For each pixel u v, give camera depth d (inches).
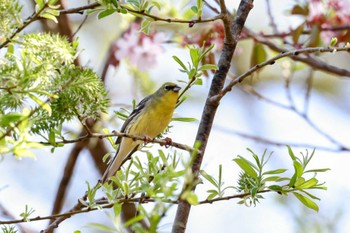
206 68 350.3
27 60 326.6
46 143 328.8
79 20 733.9
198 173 354.0
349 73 552.7
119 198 342.6
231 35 378.0
